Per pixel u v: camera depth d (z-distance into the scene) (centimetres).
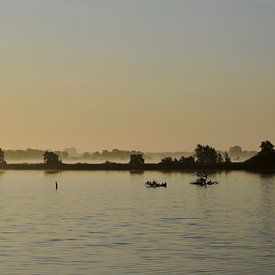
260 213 12094
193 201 15888
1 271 6034
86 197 18075
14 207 14200
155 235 8581
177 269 6075
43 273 5934
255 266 6212
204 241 7944
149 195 18775
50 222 10544
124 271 6006
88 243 7838
